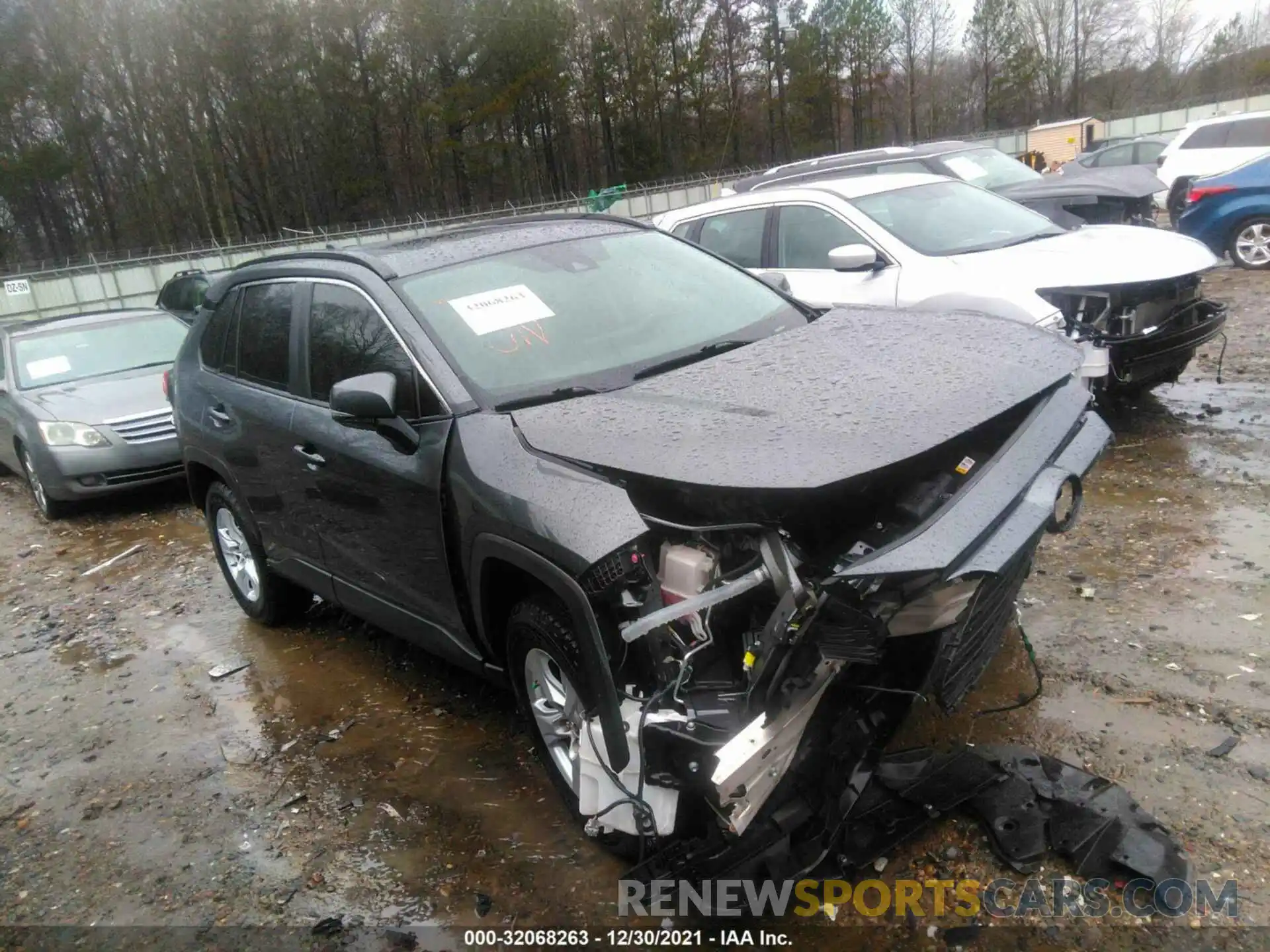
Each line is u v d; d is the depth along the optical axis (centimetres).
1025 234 700
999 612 309
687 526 267
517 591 329
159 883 339
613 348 363
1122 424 680
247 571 548
